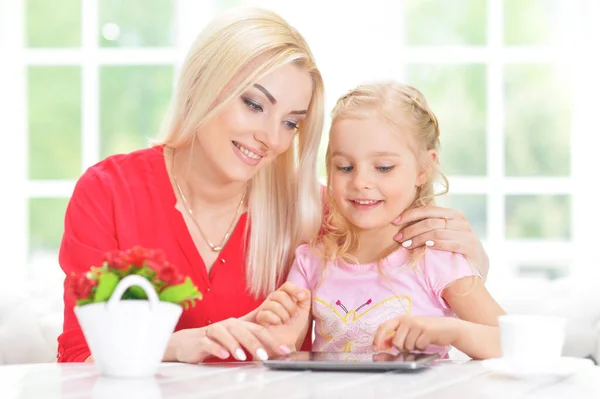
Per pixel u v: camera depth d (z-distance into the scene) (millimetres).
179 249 2090
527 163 3645
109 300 1330
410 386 1295
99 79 3719
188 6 3684
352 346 1976
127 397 1195
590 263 3051
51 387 1276
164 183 2133
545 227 3635
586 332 2590
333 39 3643
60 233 3709
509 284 2750
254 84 1896
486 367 1409
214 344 1564
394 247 2033
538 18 3643
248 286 2109
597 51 3602
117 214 2072
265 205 2143
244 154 1957
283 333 1779
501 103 3645
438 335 1642
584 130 3617
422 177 2061
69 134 3723
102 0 3711
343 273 2033
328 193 2135
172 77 3707
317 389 1265
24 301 2711
